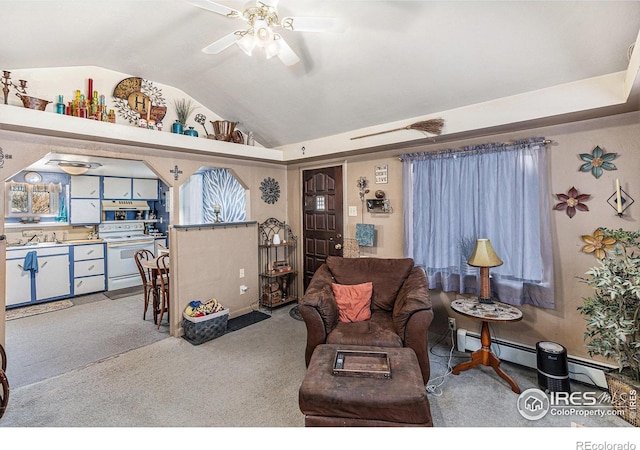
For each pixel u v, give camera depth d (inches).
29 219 193.6
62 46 90.5
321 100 121.0
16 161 97.9
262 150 157.6
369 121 128.3
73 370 103.4
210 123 146.6
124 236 232.2
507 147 104.2
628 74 71.9
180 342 126.6
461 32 78.4
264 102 131.6
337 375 69.0
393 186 139.0
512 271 103.7
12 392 90.4
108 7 76.5
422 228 125.2
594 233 92.6
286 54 72.4
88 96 108.3
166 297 157.2
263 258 176.9
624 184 88.1
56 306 176.1
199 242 142.5
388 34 83.8
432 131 112.4
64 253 189.8
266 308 172.7
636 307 76.0
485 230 109.8
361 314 106.4
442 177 119.6
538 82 88.6
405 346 89.9
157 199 252.2
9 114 87.4
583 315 94.7
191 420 77.9
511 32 75.4
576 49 76.1
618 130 88.8
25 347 121.6
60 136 104.0
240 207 194.4
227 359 111.5
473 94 99.3
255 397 87.7
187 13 82.0
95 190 216.8
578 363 94.0
